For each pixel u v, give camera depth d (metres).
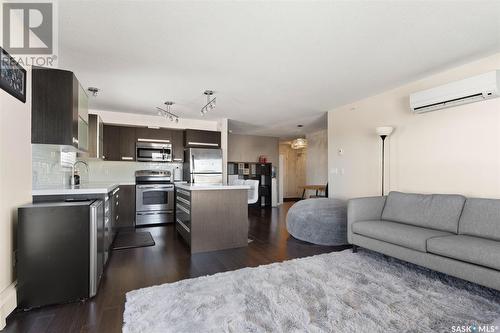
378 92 4.06
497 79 2.60
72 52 2.69
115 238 4.10
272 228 4.97
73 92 2.53
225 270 2.75
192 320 1.78
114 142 5.24
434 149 3.34
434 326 1.72
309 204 4.23
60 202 2.29
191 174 5.56
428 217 2.89
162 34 2.36
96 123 4.30
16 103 2.03
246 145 8.25
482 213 2.50
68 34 2.35
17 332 1.67
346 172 4.75
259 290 2.23
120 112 5.36
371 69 3.18
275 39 2.46
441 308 1.95
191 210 3.45
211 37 2.42
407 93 3.70
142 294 2.16
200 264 2.94
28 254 1.95
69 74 2.50
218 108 5.07
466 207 2.66
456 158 3.11
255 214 6.68
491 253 2.00
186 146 5.79
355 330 1.67
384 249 2.86
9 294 1.82
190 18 2.12
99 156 4.51
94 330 1.70
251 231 4.71
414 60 2.93
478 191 2.90
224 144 5.91
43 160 2.72
